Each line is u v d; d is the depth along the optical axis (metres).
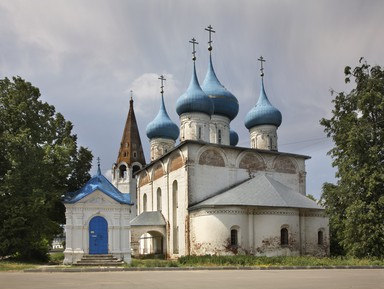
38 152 35.12
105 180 37.16
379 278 19.84
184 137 49.75
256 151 47.22
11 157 33.88
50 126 38.47
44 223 34.19
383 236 34.06
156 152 62.44
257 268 27.27
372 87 36.66
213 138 52.72
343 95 39.16
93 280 19.36
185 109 49.81
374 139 36.22
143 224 48.34
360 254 34.88
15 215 32.34
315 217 42.22
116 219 34.44
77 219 33.59
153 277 20.84
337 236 43.84
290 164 49.62
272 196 40.12
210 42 56.12
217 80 54.94
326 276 21.06
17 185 33.53
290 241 39.06
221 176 45.06
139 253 50.91
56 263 34.00
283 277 20.53
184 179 44.03
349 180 36.12
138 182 60.19
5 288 16.20
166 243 47.81
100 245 33.81
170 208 47.53
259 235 38.84
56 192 34.34
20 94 36.41
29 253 35.16
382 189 35.25
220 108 53.25
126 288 16.02
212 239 38.56
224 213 38.56
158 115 63.59
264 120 54.25
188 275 22.08
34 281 19.00
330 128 39.47
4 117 35.84
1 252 34.03
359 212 34.88
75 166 38.75
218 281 18.56
